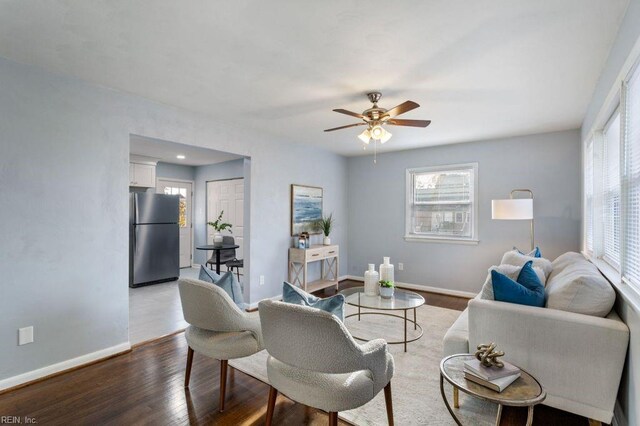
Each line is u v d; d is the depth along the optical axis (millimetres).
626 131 1882
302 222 5004
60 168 2543
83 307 2664
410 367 2654
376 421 1980
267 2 1668
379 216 5762
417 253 5344
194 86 2781
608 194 2750
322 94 2947
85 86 2674
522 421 1973
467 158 4859
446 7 1703
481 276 4762
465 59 2275
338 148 5375
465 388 1518
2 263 2277
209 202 7195
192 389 2312
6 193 2295
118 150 2875
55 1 1666
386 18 1803
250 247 4188
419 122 2811
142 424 1930
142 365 2666
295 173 4887
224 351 2068
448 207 5090
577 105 3217
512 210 3752
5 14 1775
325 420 1991
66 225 2576
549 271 3078
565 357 1899
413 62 2324
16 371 2334
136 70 2482
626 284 1898
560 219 4184
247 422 1964
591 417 1840
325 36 1993
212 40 2047
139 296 4820
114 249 2857
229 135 3861
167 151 5566
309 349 1555
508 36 1981
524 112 3430
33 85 2408
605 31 1925
